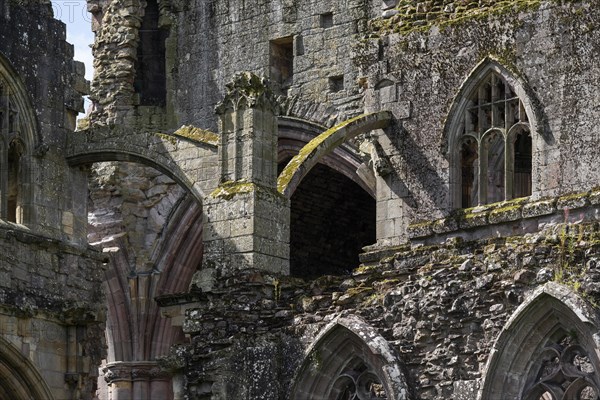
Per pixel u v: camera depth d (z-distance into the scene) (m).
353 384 56.28
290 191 59.06
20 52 63.25
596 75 57.16
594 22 57.31
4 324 60.69
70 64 64.69
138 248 72.31
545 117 57.88
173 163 62.09
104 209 72.44
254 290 57.56
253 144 58.53
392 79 61.03
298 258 73.44
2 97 62.81
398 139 60.72
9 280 61.09
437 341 54.75
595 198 55.91
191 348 57.78
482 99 59.47
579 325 52.41
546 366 53.28
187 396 57.56
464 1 60.25
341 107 69.56
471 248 55.97
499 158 59.72
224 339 57.41
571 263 52.97
